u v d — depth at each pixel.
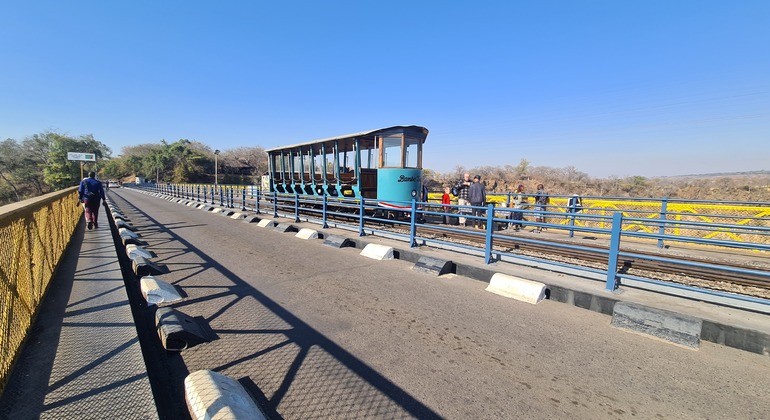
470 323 4.10
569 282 5.04
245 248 8.30
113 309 3.95
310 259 7.22
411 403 2.64
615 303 4.29
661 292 4.63
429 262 6.36
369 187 13.31
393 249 7.35
